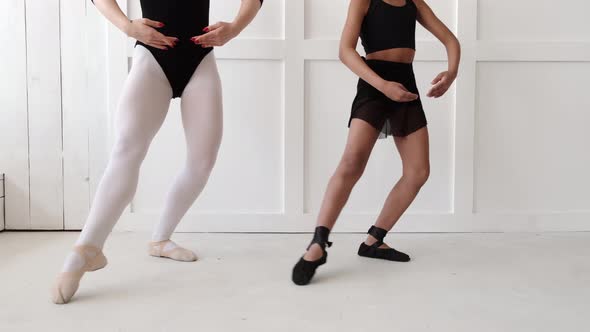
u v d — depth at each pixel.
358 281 2.04
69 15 2.76
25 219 2.84
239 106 2.82
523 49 2.83
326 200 2.12
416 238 2.76
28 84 2.78
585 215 2.91
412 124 2.23
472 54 2.82
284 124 2.82
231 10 2.77
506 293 1.91
